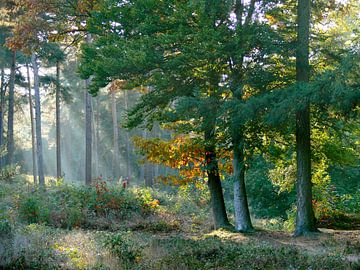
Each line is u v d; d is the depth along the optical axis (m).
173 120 14.16
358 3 15.46
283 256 9.20
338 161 17.36
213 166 16.50
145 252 9.85
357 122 14.94
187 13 12.82
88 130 26.94
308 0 14.04
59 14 18.94
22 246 9.40
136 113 15.37
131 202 20.53
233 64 13.81
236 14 14.45
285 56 13.68
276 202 30.83
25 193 20.03
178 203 23.66
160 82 13.17
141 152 17.47
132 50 12.71
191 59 13.01
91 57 14.66
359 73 10.24
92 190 20.89
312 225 14.65
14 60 33.62
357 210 21.67
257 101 11.80
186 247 10.45
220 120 12.55
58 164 35.06
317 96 10.75
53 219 16.92
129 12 13.84
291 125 13.41
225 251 9.94
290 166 18.89
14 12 23.38
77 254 9.52
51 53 29.83
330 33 15.48
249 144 14.15
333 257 8.95
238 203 16.48
